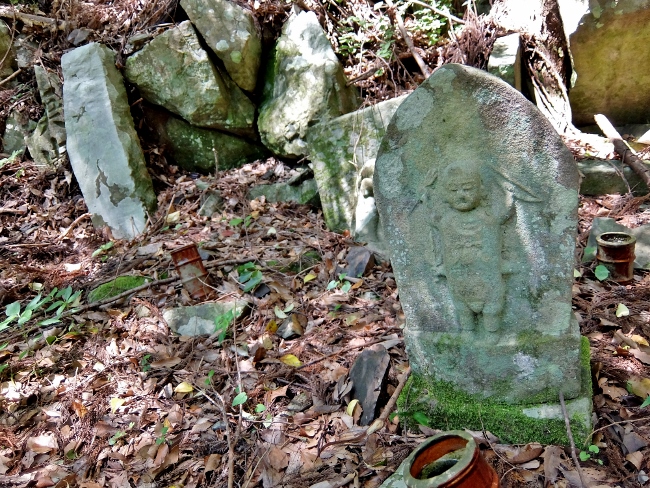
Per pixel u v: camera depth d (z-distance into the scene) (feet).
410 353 7.83
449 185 6.55
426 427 7.66
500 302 6.96
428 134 6.66
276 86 16.72
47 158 17.01
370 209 12.81
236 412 8.42
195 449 7.90
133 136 15.99
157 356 9.84
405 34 16.84
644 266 10.78
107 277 12.56
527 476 6.78
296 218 14.61
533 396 7.31
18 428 8.74
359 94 17.08
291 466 7.41
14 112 17.39
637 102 16.93
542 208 6.59
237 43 16.24
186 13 16.75
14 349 10.62
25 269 12.99
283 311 10.69
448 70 6.38
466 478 5.48
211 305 10.68
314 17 16.29
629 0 15.08
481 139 6.50
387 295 10.88
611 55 16.07
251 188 15.75
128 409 8.82
